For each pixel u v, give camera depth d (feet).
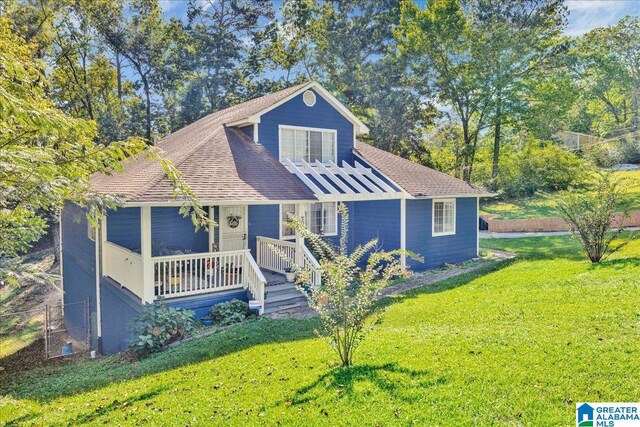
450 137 130.11
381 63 107.96
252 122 49.19
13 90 18.56
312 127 53.72
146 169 40.45
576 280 34.88
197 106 111.24
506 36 95.30
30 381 31.19
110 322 40.34
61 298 58.80
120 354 33.14
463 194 56.34
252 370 22.61
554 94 98.17
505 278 41.04
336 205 55.57
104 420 18.26
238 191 36.99
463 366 19.72
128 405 19.84
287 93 52.54
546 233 77.25
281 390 19.47
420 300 35.96
